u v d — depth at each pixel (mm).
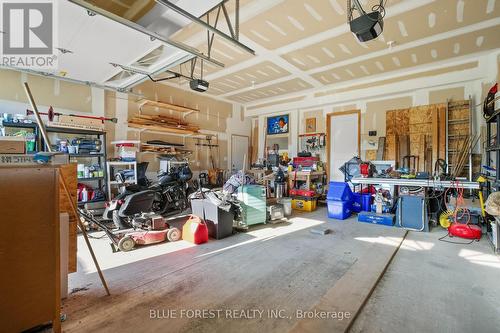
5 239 1307
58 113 4211
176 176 4914
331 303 1785
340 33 3770
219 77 5789
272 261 2586
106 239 3309
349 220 4500
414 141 5391
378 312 1710
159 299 1855
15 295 1336
